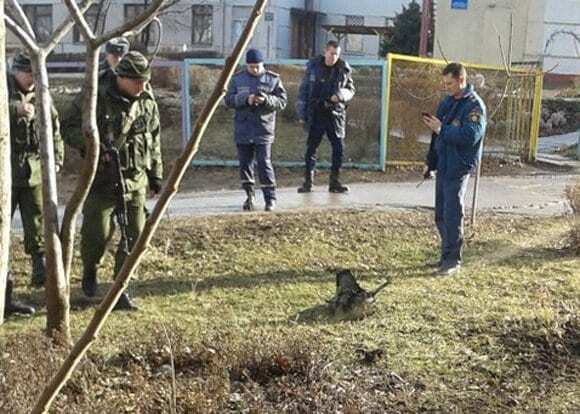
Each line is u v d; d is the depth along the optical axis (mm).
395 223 9203
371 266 7758
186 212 9633
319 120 10922
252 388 4562
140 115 6160
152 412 4129
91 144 4793
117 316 6109
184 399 4238
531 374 5105
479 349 5488
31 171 6441
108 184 6094
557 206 11023
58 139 6375
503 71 15195
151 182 6461
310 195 11117
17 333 5184
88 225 6281
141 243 1817
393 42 34438
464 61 21625
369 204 10484
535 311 6246
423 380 4945
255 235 8406
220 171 13742
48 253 5023
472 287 7070
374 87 13836
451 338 5688
